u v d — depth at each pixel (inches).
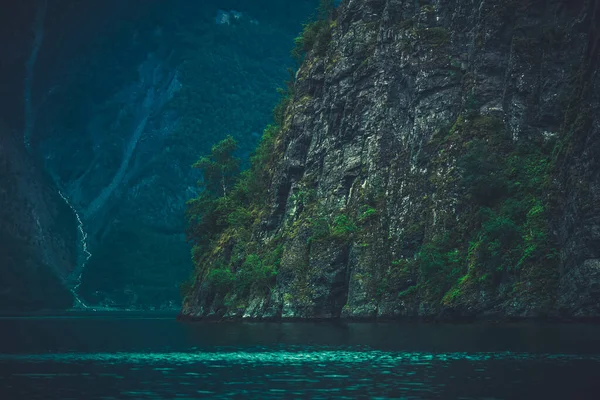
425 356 1594.5
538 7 3011.8
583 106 2566.4
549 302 2465.6
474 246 2701.8
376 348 1815.9
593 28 2645.2
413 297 2886.3
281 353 1781.5
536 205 2655.0
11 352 2003.0
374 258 3061.0
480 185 2790.4
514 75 2967.5
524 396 1059.3
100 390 1212.5
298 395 1119.0
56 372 1476.4
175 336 2628.0
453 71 3181.6
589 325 2338.8
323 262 3191.4
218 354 1808.6
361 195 3280.0
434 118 3147.1
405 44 3356.3
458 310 2630.4
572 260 2448.3
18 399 1127.6
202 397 1120.8
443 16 3319.4
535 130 2878.9
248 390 1180.5
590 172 2458.2
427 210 2940.5
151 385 1261.1
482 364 1421.0
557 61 2906.0
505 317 2522.1
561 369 1330.0
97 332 3171.8
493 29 3068.4
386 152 3304.6
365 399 1064.2
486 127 2942.9
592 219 2406.5
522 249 2571.4
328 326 2807.6
